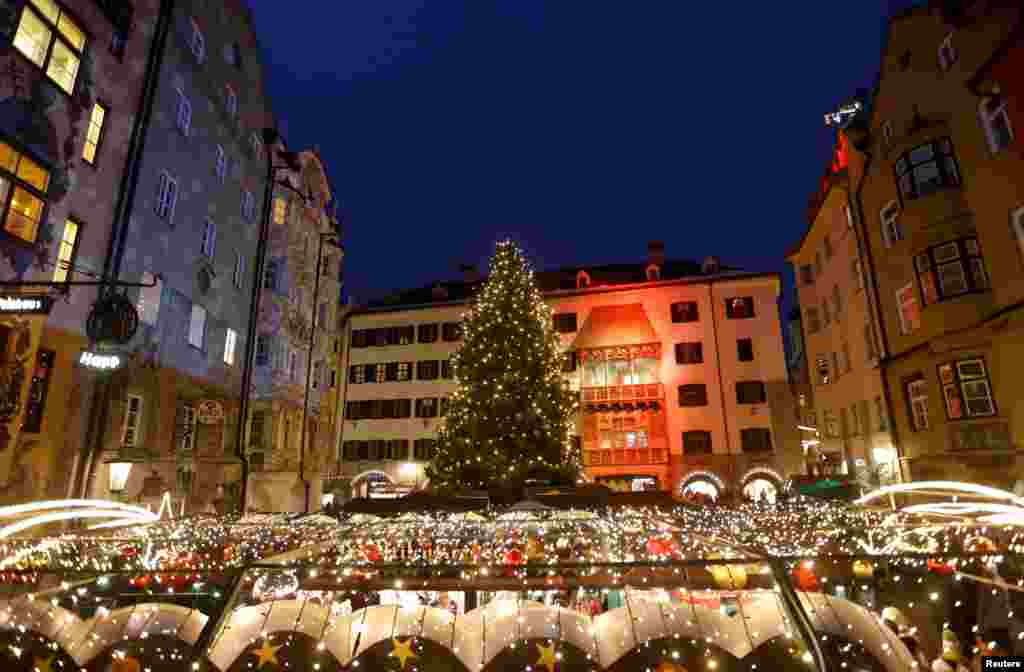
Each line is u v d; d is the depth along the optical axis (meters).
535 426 23.34
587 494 16.06
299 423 25.55
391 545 10.20
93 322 10.22
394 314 44.03
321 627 5.30
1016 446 15.19
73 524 12.41
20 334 10.07
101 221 14.38
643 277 42.84
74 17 13.41
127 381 14.80
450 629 5.35
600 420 37.97
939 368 17.62
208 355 19.38
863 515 9.22
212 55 20.14
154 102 16.45
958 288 17.12
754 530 8.54
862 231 23.20
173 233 17.42
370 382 42.91
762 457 35.34
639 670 5.00
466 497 16.66
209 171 19.80
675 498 15.55
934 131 18.05
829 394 31.52
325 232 28.97
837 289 29.53
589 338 39.72
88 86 13.94
